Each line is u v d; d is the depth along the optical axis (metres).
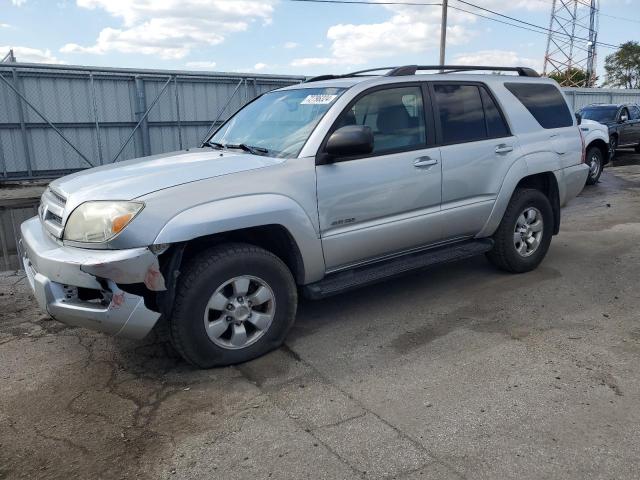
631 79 77.25
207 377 3.66
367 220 4.31
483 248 5.16
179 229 3.39
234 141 4.69
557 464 2.70
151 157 4.59
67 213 3.56
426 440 2.92
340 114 4.19
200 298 3.57
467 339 4.16
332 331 4.38
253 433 3.03
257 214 3.66
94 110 15.98
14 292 5.50
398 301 5.00
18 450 2.93
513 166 5.25
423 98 4.74
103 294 3.43
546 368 3.67
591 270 5.77
